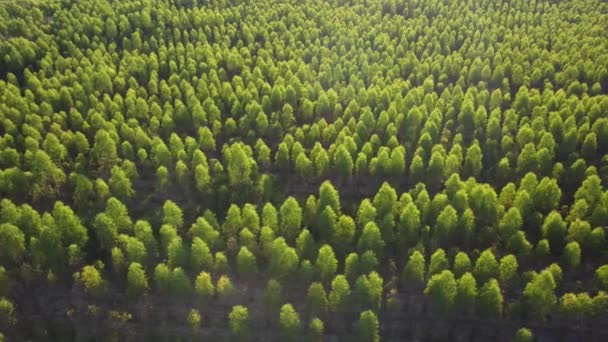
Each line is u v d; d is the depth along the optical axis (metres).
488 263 53.03
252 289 57.31
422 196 61.34
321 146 73.56
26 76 89.69
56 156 71.88
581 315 51.59
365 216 59.78
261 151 72.62
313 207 62.00
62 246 57.53
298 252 56.72
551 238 57.81
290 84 86.31
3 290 54.62
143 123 81.50
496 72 89.81
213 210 66.94
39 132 76.62
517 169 68.75
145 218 65.62
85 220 64.62
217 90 87.38
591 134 70.38
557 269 52.50
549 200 62.12
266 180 67.19
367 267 53.81
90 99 82.38
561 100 81.12
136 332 55.19
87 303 57.50
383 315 55.84
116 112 79.31
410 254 58.38
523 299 52.78
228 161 71.19
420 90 83.88
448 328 54.81
